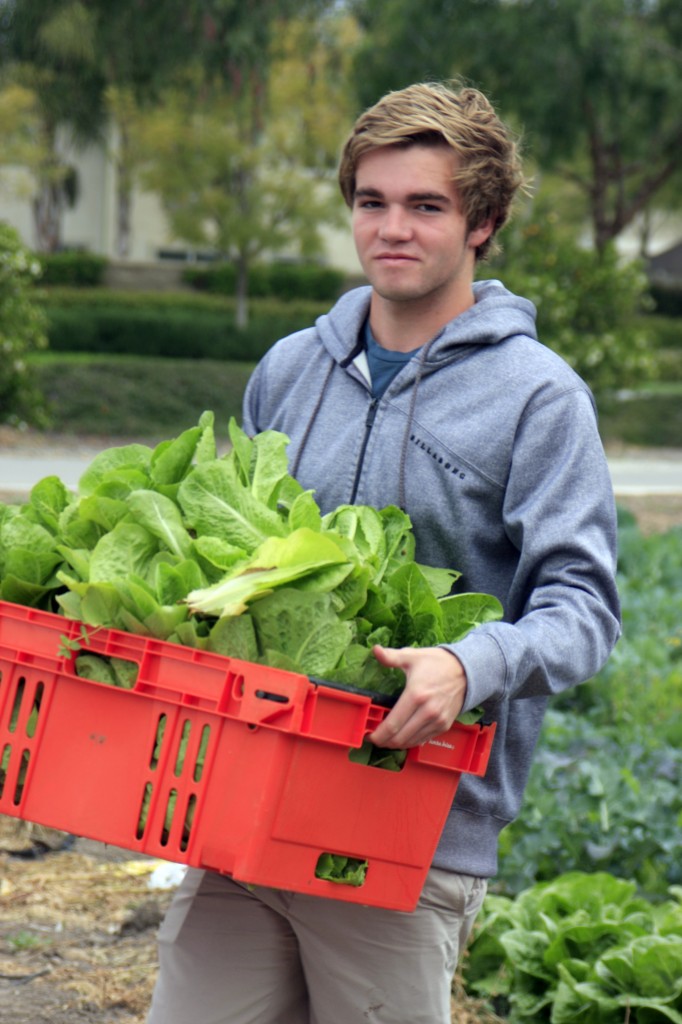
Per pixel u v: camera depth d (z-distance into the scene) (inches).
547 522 90.7
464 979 155.9
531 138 923.4
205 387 908.6
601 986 144.2
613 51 879.1
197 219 1203.2
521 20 881.5
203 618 80.8
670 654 313.1
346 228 1233.4
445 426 96.3
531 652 82.1
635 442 986.7
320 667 78.4
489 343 97.0
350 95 1019.3
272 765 75.3
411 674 76.5
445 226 94.3
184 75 997.8
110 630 80.0
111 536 85.0
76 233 1718.8
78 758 81.4
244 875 76.5
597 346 698.8
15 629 83.7
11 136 1238.9
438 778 82.2
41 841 196.4
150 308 1398.9
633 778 187.2
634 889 160.2
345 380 103.5
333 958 93.4
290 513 87.0
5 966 159.0
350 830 79.4
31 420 781.3
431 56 910.4
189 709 77.8
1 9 981.8
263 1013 97.3
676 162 1045.2
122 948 165.5
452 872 93.7
